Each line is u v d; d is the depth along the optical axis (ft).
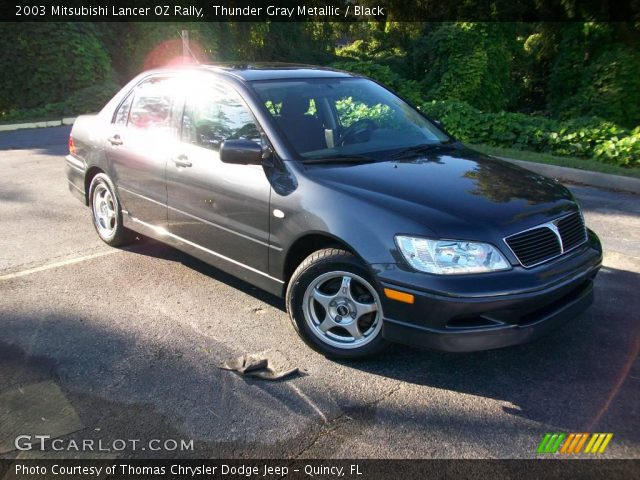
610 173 25.94
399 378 11.19
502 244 10.37
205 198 13.91
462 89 56.90
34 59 53.83
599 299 14.56
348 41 120.88
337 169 12.19
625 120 49.70
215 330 13.00
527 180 12.59
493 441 9.41
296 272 11.87
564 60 55.11
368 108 14.69
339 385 10.93
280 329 13.10
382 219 10.74
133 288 15.20
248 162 12.27
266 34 84.43
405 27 79.66
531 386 10.93
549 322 10.70
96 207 18.63
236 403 10.35
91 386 10.81
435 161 13.08
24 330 12.88
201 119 14.47
